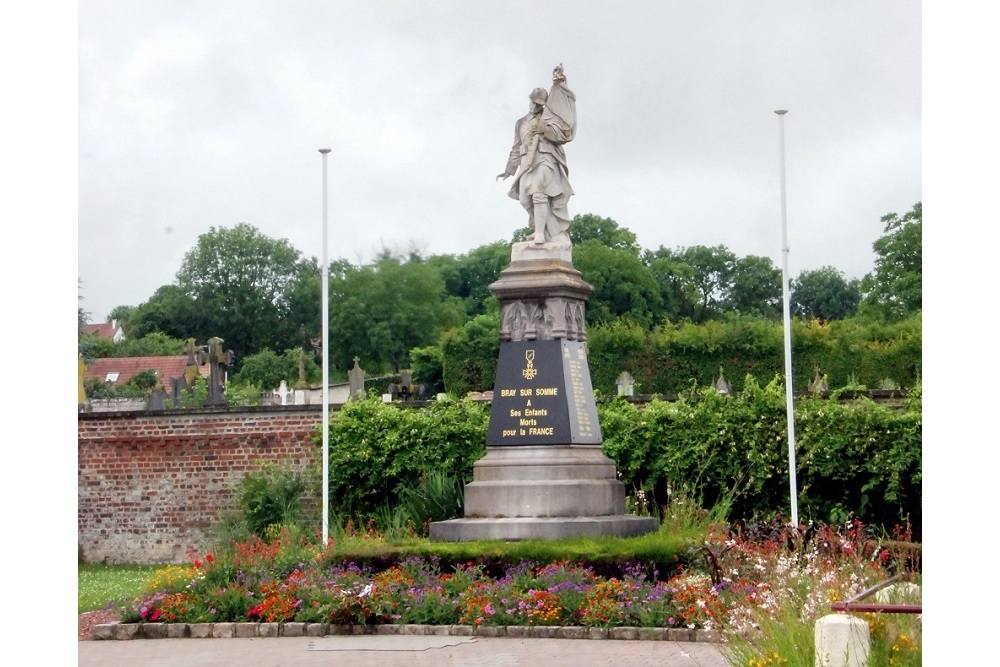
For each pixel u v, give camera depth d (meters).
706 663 13.82
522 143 22.42
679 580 17.17
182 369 69.69
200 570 18.58
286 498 28.95
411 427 28.48
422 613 17.06
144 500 31.69
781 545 19.59
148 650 15.99
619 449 27.23
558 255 21.94
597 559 18.12
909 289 58.78
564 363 21.47
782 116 26.48
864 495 26.08
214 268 74.31
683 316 71.19
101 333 75.56
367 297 66.19
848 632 10.34
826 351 53.56
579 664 14.02
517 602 16.92
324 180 27.53
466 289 73.44
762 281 71.75
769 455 26.47
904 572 13.83
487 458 21.39
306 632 17.06
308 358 71.12
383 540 21.28
